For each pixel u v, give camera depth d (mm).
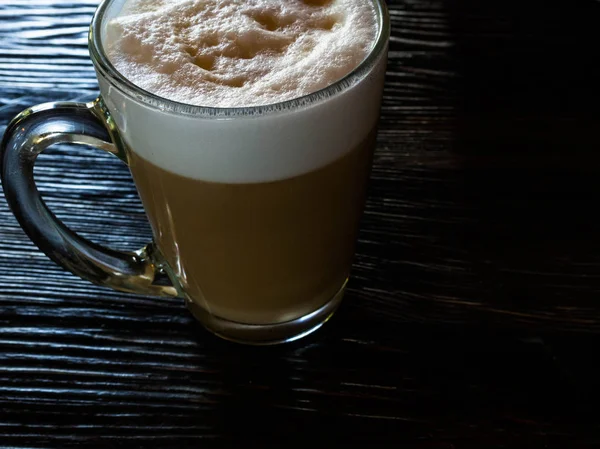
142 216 348
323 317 311
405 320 313
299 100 246
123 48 265
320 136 256
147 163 271
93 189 357
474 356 302
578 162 363
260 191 262
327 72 257
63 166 365
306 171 262
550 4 433
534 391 292
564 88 393
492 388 293
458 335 308
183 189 267
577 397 291
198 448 279
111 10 278
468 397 291
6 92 388
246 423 285
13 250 336
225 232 275
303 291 298
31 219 294
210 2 280
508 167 361
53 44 413
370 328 311
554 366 299
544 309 316
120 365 301
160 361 303
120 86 252
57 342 307
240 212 268
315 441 280
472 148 368
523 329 310
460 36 417
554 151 367
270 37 269
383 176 357
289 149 254
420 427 283
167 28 270
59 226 301
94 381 297
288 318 305
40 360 302
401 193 352
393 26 420
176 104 245
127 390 294
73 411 288
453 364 300
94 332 310
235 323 306
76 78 396
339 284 311
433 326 311
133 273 307
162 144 258
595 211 346
